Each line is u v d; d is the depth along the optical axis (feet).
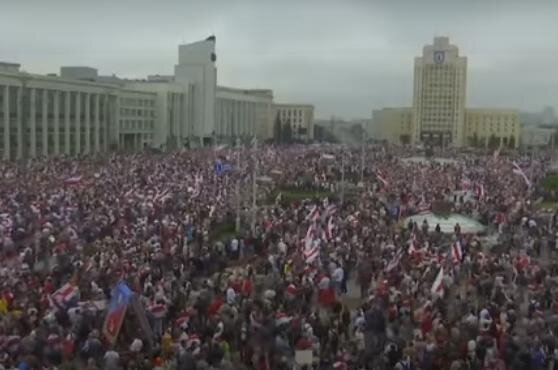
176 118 590.96
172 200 168.35
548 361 73.26
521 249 131.85
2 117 373.20
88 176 229.25
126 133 522.47
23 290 85.46
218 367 70.74
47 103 411.54
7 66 441.27
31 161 308.81
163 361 68.74
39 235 118.32
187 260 110.42
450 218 168.45
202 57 625.82
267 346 75.10
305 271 101.65
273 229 140.67
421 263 109.60
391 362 72.79
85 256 107.34
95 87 465.06
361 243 124.88
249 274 101.40
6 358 65.21
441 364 71.10
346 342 80.28
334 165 330.13
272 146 569.23
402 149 590.14
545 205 220.43
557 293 96.12
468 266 110.42
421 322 81.41
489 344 73.97
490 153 581.94
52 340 69.62
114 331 71.67
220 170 254.88
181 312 83.41
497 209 181.47
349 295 107.55
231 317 79.97
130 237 121.39
